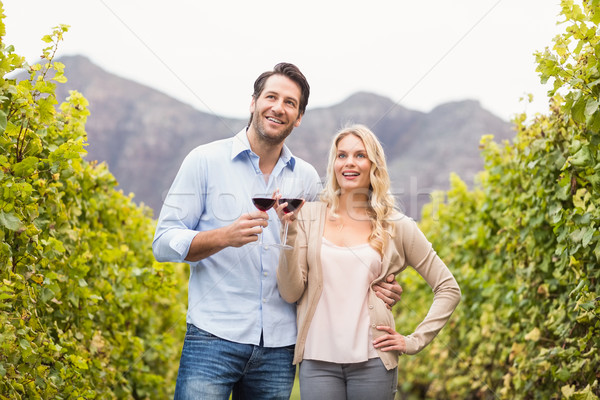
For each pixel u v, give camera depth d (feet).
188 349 8.40
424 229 20.22
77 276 9.38
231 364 8.26
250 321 8.28
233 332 8.23
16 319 7.07
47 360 7.98
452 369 16.60
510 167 12.65
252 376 8.50
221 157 8.64
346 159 8.55
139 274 12.38
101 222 12.62
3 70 7.27
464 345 15.93
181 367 8.43
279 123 8.40
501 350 13.51
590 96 7.63
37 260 8.05
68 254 9.30
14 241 7.59
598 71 7.55
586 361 8.68
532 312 11.32
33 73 8.05
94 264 10.92
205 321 8.31
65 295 9.27
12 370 6.86
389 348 8.05
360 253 8.36
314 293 8.22
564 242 9.25
